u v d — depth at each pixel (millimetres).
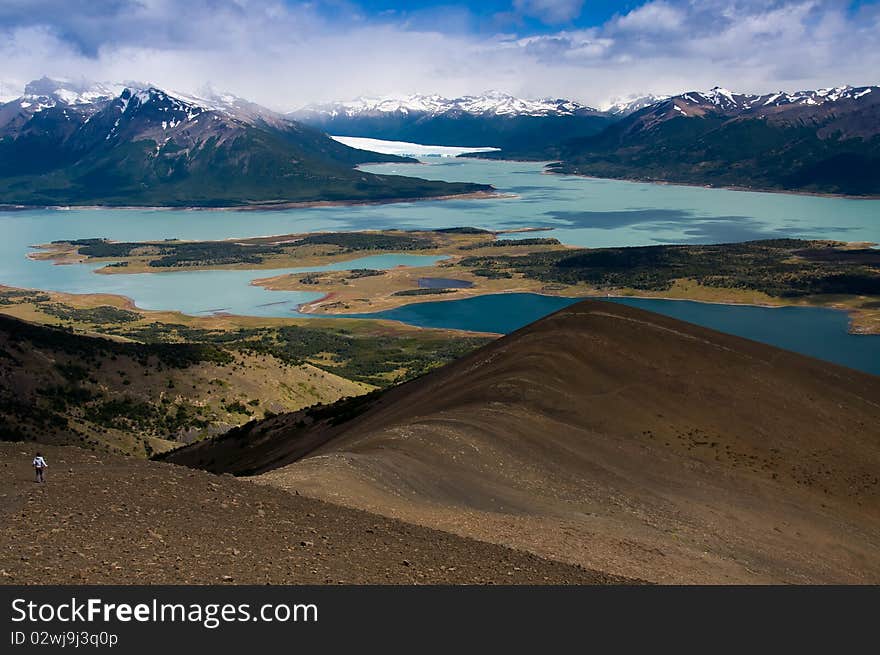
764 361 83562
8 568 24578
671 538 48031
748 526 53219
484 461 53875
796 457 66875
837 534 54969
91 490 34281
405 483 47156
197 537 29781
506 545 38688
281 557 28953
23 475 36500
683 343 83688
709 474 60906
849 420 75312
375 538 33625
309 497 39281
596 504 51688
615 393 72625
